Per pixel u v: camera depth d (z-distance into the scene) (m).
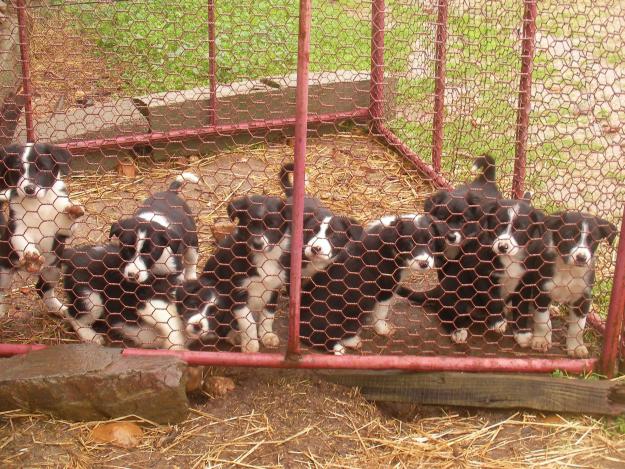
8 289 1.88
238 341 1.85
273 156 2.70
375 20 2.63
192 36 3.21
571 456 1.53
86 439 1.53
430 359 1.65
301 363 1.63
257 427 1.57
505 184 2.33
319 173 2.56
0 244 1.81
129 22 3.36
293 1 3.25
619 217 1.94
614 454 1.54
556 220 1.75
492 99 2.50
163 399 1.55
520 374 1.67
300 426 1.58
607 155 2.62
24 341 1.81
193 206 2.38
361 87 2.87
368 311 1.84
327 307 1.81
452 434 1.59
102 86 2.99
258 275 1.78
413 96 2.77
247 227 1.77
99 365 1.56
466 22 2.83
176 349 1.69
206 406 1.63
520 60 2.33
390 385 1.67
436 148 2.47
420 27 2.83
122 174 2.56
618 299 1.64
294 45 3.04
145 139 2.60
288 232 1.77
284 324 1.94
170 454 1.51
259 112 2.84
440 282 1.93
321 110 2.85
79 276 1.76
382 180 2.55
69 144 2.50
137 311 1.74
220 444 1.53
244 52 3.03
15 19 3.09
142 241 1.72
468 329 1.93
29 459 1.48
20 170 1.77
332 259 1.78
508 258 1.81
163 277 1.75
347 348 1.84
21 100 2.75
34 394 1.55
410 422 1.64
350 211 2.35
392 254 1.83
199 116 2.77
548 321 1.83
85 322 1.79
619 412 1.62
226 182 2.53
